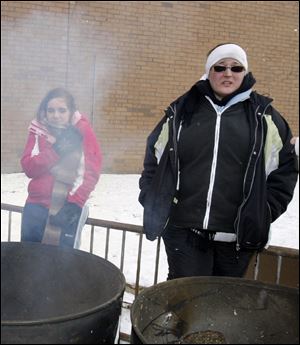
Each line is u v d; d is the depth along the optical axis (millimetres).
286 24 7344
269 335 1854
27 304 2133
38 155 2416
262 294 1907
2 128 6371
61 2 6367
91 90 6758
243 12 7141
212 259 2227
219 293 1921
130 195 6176
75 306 2004
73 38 6527
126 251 4102
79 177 2418
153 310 1779
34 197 2506
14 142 6465
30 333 1441
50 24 6387
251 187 2021
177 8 6902
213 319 1891
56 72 6523
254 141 2027
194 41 7078
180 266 2219
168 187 2119
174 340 1791
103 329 1610
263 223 2041
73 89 6660
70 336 1498
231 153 2064
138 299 1698
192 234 2172
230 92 2072
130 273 3580
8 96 6320
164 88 7113
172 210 2193
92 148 2449
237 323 1889
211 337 1825
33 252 2160
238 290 1922
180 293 1867
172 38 6977
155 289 1797
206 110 2117
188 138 2107
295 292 1869
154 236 2148
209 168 2090
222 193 2094
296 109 7645
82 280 2053
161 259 3969
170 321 1813
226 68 2053
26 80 6383
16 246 2162
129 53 6824
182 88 7191
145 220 2158
